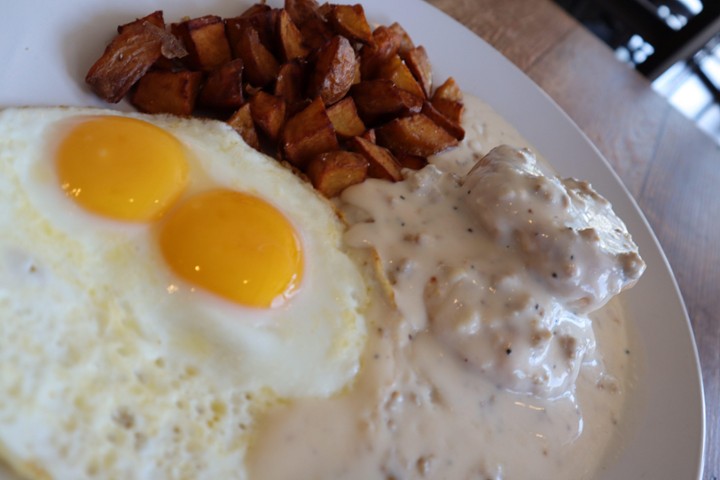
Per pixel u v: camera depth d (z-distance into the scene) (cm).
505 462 16
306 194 18
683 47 41
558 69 31
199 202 15
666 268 22
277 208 17
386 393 15
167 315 14
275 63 20
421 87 23
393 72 21
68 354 12
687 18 44
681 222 28
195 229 15
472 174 19
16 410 11
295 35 20
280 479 14
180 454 13
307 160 19
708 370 23
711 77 56
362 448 14
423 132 21
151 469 13
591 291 17
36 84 16
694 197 30
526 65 30
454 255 17
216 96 18
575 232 17
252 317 15
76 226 14
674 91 55
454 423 16
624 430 18
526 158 19
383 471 14
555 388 17
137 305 14
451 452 15
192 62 19
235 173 17
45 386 12
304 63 20
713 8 39
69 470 12
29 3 16
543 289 17
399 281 17
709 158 32
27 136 14
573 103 31
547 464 16
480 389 16
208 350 14
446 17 26
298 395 15
